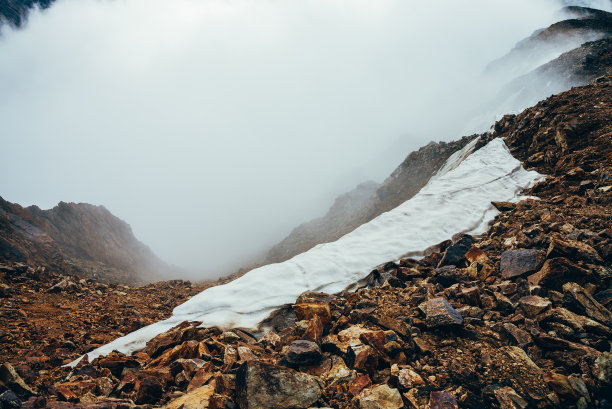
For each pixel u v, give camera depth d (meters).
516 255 7.04
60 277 14.95
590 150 12.25
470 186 13.23
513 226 9.29
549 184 11.47
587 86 17.81
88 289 14.02
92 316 10.38
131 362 5.47
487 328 5.27
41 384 4.70
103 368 5.37
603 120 13.50
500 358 4.51
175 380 4.82
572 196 9.91
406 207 12.27
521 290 6.02
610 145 11.95
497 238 9.03
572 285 5.45
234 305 7.99
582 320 4.84
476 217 11.06
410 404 3.82
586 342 4.55
